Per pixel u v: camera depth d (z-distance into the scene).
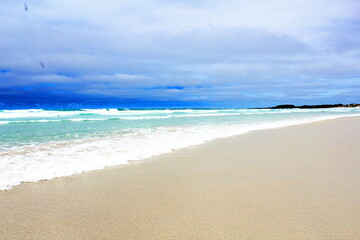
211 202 3.86
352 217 3.32
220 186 4.63
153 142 9.67
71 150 7.93
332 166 5.99
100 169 5.77
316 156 7.12
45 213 3.45
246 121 21.81
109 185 4.66
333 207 3.63
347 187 4.48
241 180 4.98
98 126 16.83
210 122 20.58
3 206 3.66
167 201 3.91
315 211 3.50
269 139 10.52
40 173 5.32
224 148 8.48
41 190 4.35
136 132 13.10
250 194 4.20
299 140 10.18
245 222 3.21
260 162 6.49
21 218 3.30
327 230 2.98
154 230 3.01
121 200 3.95
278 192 4.27
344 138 10.66
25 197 4.02
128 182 4.86
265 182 4.84
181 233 2.94
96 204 3.78
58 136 11.44
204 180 5.00
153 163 6.39
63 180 4.93
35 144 9.12
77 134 12.23
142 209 3.61
